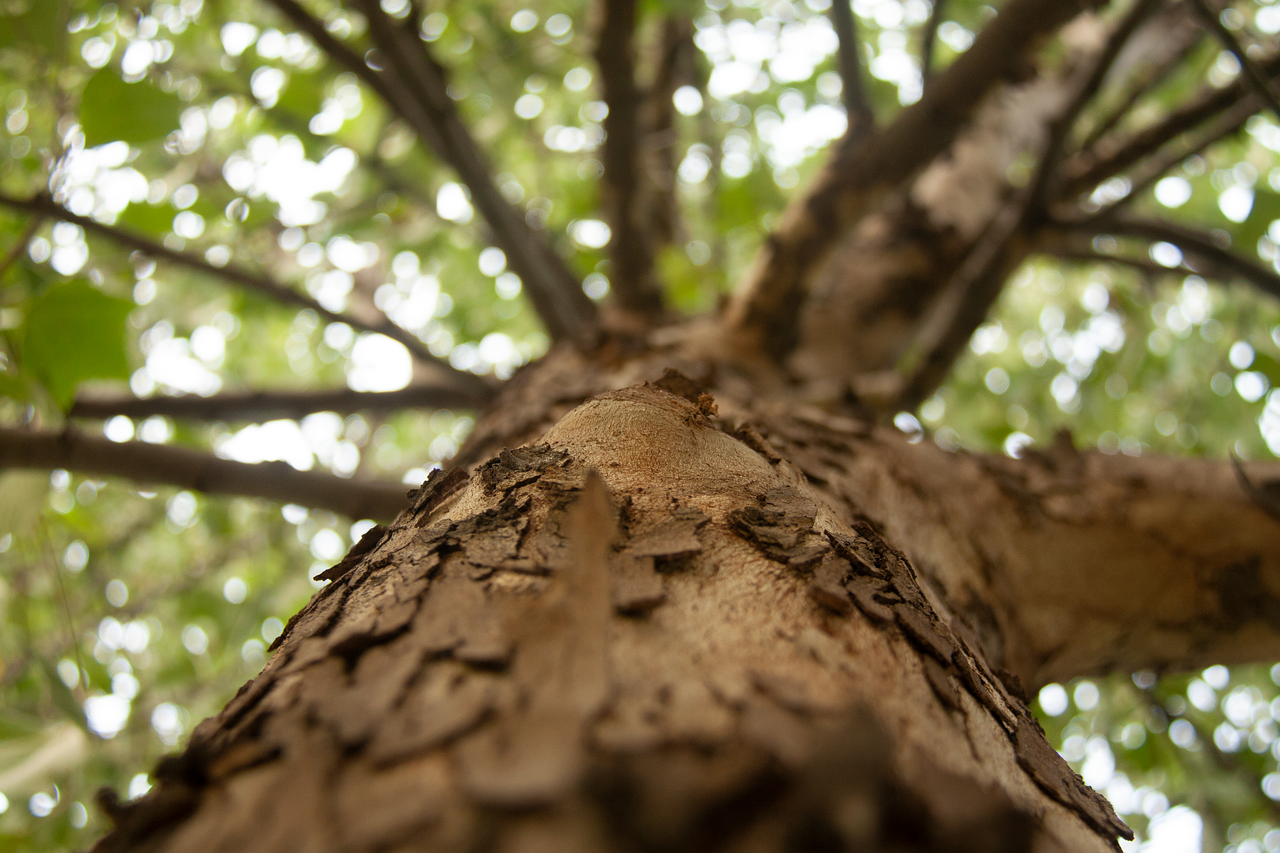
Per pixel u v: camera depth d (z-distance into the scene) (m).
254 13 1.44
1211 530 0.75
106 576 1.65
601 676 0.31
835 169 1.01
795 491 0.53
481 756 0.28
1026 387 1.88
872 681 0.37
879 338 1.13
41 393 0.77
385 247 1.58
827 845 0.23
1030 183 1.03
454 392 1.17
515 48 1.54
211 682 1.49
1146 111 1.62
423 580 0.43
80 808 1.17
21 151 1.01
